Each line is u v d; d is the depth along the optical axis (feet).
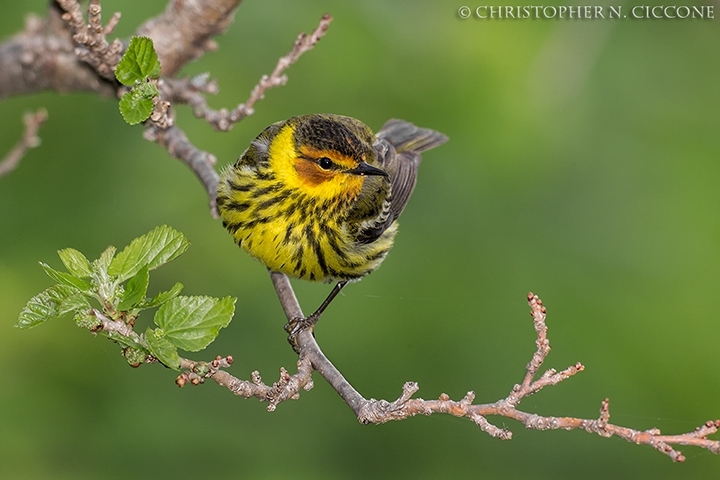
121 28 39.93
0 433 40.09
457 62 39.37
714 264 42.37
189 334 20.07
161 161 43.06
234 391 21.18
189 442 41.70
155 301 20.48
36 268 42.06
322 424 42.93
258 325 43.39
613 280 43.11
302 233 28.60
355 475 42.70
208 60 42.01
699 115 43.57
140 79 23.89
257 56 41.81
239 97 42.01
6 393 40.68
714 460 41.81
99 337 41.52
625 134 43.57
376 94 41.57
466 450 43.34
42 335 41.16
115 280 20.67
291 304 29.81
